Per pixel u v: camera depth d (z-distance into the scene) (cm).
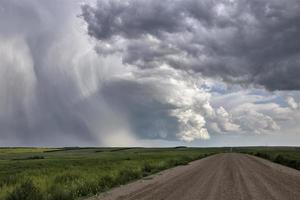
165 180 2661
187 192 1889
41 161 7081
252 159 7181
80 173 2653
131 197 1723
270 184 2303
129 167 3594
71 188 1867
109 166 3766
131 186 2278
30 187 1636
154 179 2778
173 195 1772
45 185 1920
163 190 2000
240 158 7744
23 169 4497
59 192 1719
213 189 2020
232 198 1656
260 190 1969
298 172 3541
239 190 1969
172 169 4069
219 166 4559
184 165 4988
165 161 4975
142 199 1644
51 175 2580
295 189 2025
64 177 2353
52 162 6356
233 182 2434
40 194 1620
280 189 2019
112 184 2328
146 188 2128
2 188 1858
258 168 4119
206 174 3203
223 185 2239
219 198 1658
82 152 16325
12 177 2445
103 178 2383
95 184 2122
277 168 4172
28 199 1545
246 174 3181
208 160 6669
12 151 16862
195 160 6906
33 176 2467
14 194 1536
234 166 4534
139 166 3722
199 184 2312
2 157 10856
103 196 1800
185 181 2545
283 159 5606
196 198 1659
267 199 1627
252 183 2364
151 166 3922
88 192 1923
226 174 3184
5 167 5119
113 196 1786
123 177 2592
